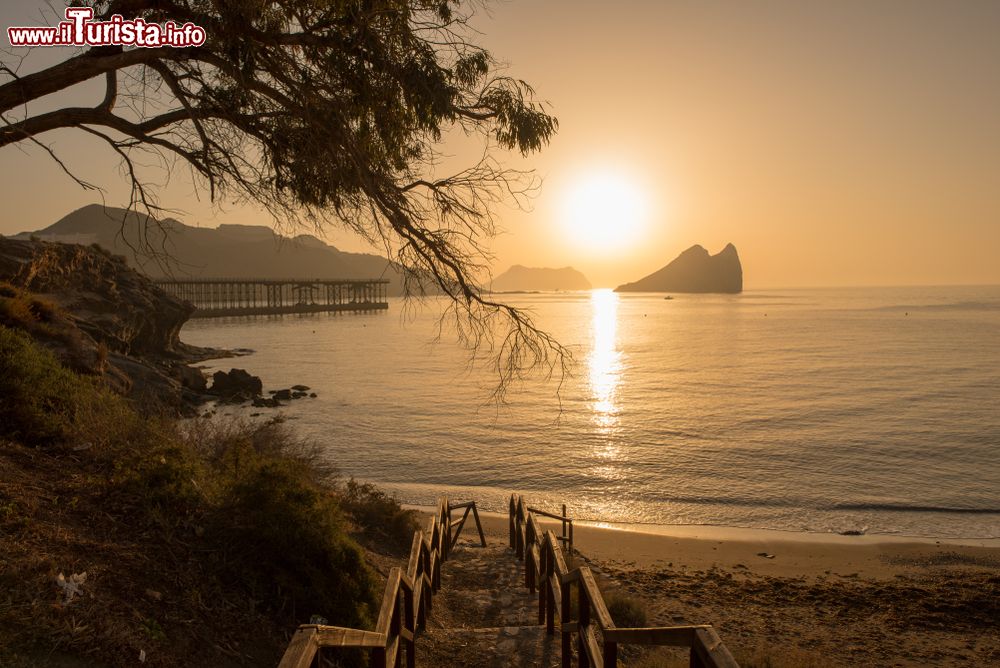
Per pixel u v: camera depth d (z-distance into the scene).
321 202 6.75
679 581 13.26
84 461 5.86
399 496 22.58
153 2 5.67
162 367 45.25
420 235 6.29
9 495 4.51
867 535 19.14
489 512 20.75
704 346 97.38
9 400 6.40
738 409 42.88
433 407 42.84
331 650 4.82
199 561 4.76
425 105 6.12
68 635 3.25
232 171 6.48
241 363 69.62
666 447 31.23
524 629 6.45
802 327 142.62
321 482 13.13
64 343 14.01
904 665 8.87
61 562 3.88
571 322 166.62
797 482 25.17
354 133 6.33
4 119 5.43
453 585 9.00
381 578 7.40
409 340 103.12
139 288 43.03
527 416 39.78
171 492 5.37
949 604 11.73
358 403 44.38
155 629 3.73
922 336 113.81
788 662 8.03
